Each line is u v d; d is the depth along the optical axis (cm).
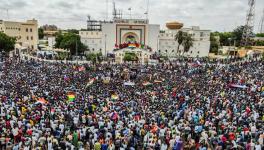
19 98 2920
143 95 3391
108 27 11044
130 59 8681
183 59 8900
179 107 2841
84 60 8562
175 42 11731
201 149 1873
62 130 2142
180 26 12069
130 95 3378
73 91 3466
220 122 2362
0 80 3997
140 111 2606
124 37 11144
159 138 2034
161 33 11769
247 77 4719
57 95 3206
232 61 7694
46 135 1970
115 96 3142
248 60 7688
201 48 11731
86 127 2180
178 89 3806
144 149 1992
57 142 1903
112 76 5059
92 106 2692
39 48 11931
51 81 4178
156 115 2488
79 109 2605
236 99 3142
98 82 4350
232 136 2048
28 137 1934
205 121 2397
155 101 3081
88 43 11244
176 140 1986
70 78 4534
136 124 2227
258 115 2558
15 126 2069
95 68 5850
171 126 2256
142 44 10662
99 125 2223
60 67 5800
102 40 11106
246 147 1934
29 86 3666
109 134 2042
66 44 10144
